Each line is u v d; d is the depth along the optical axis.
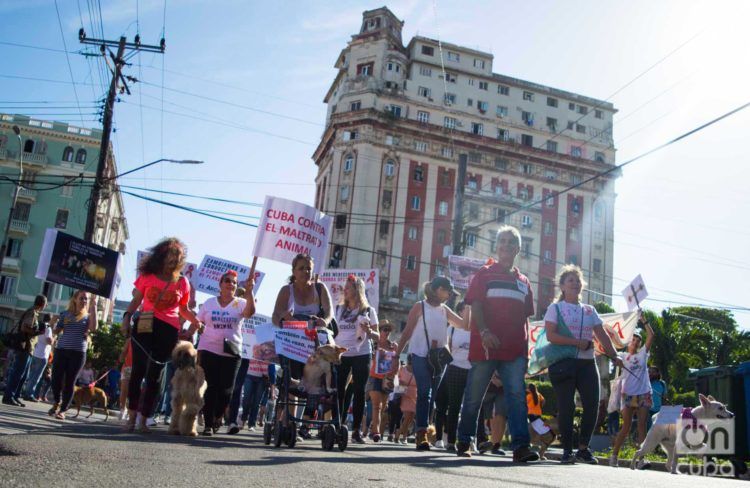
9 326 51.97
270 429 6.39
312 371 6.20
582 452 6.78
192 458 3.67
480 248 61.38
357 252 58.69
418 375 7.93
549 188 64.94
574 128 68.94
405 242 59.81
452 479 3.39
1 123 54.53
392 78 64.75
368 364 8.31
